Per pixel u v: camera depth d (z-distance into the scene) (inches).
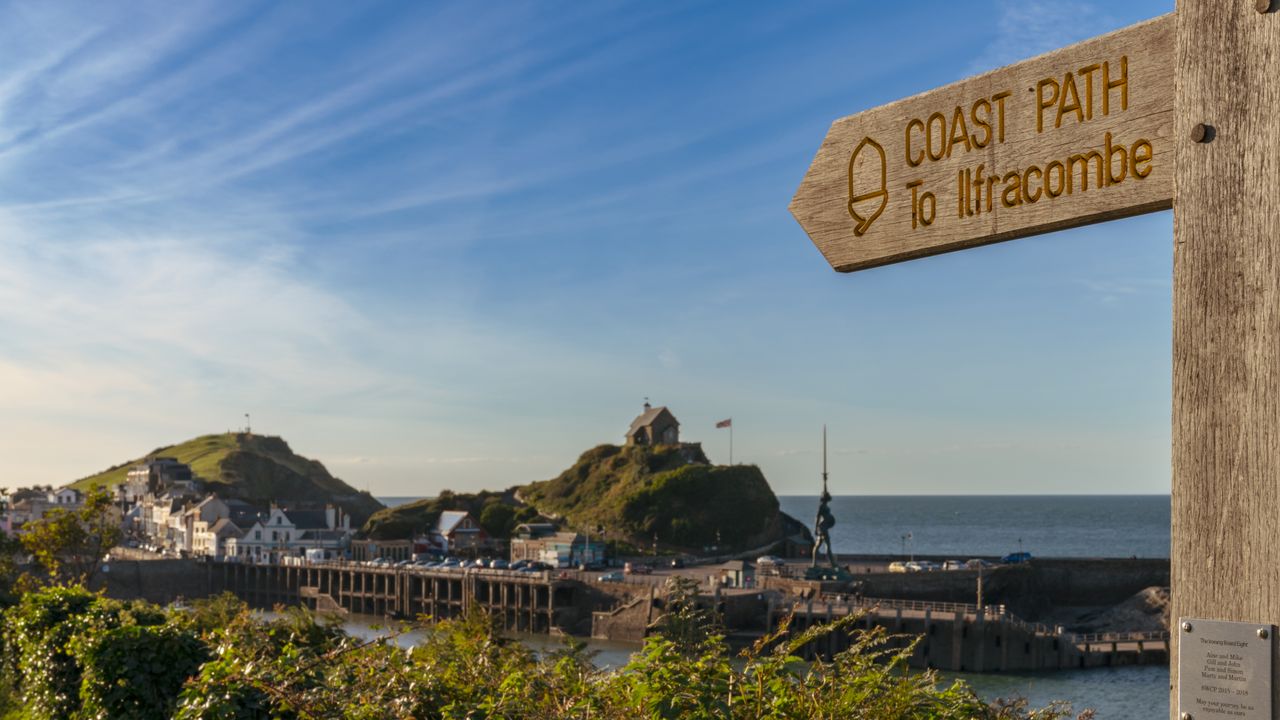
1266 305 102.3
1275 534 100.5
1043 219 119.0
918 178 130.5
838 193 139.1
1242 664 102.0
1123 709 2132.1
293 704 288.0
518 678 280.4
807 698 228.8
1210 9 107.8
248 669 297.7
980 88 125.3
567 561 5570.9
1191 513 107.0
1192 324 107.9
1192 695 105.7
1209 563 105.2
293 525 6550.2
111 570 5497.1
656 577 4404.5
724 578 4163.4
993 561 4798.2
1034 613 4188.0
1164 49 111.3
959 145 126.8
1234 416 104.2
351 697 292.2
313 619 440.1
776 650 237.9
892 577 3934.5
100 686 389.7
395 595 4862.2
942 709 229.9
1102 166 115.1
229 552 6299.2
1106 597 4298.7
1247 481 102.8
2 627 510.3
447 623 377.7
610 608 3961.6
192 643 401.4
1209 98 107.3
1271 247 102.3
